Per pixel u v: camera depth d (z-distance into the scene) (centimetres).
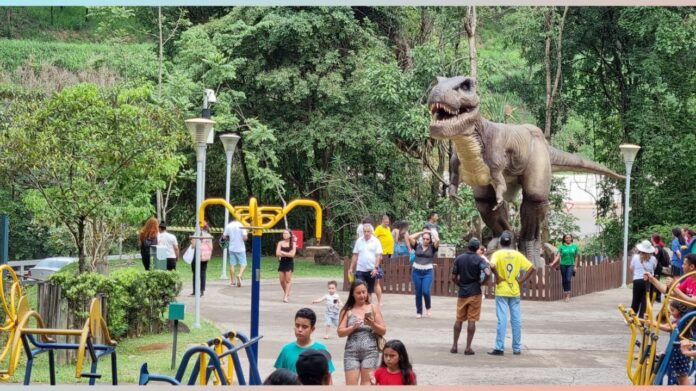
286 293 2427
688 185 3994
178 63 4091
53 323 1565
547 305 2527
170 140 2038
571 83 4338
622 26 3888
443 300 2566
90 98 1928
